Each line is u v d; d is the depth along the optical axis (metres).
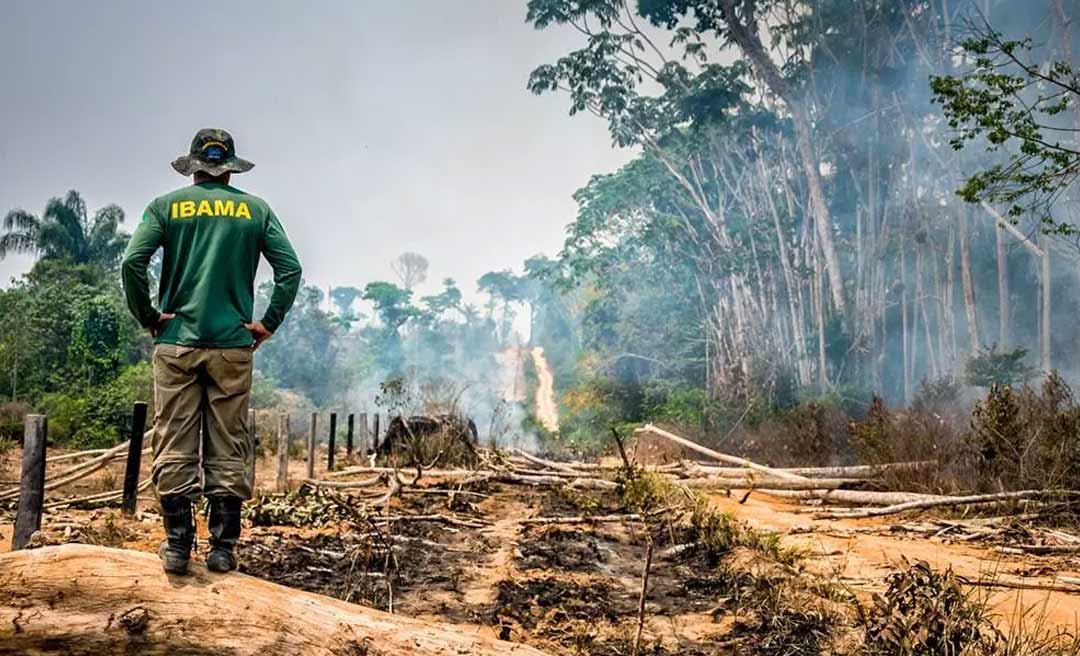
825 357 28.39
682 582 6.51
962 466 10.67
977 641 4.23
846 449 15.20
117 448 10.87
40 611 2.85
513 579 6.42
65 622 2.85
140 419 8.72
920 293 27.06
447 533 8.71
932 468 10.98
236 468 3.29
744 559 7.06
